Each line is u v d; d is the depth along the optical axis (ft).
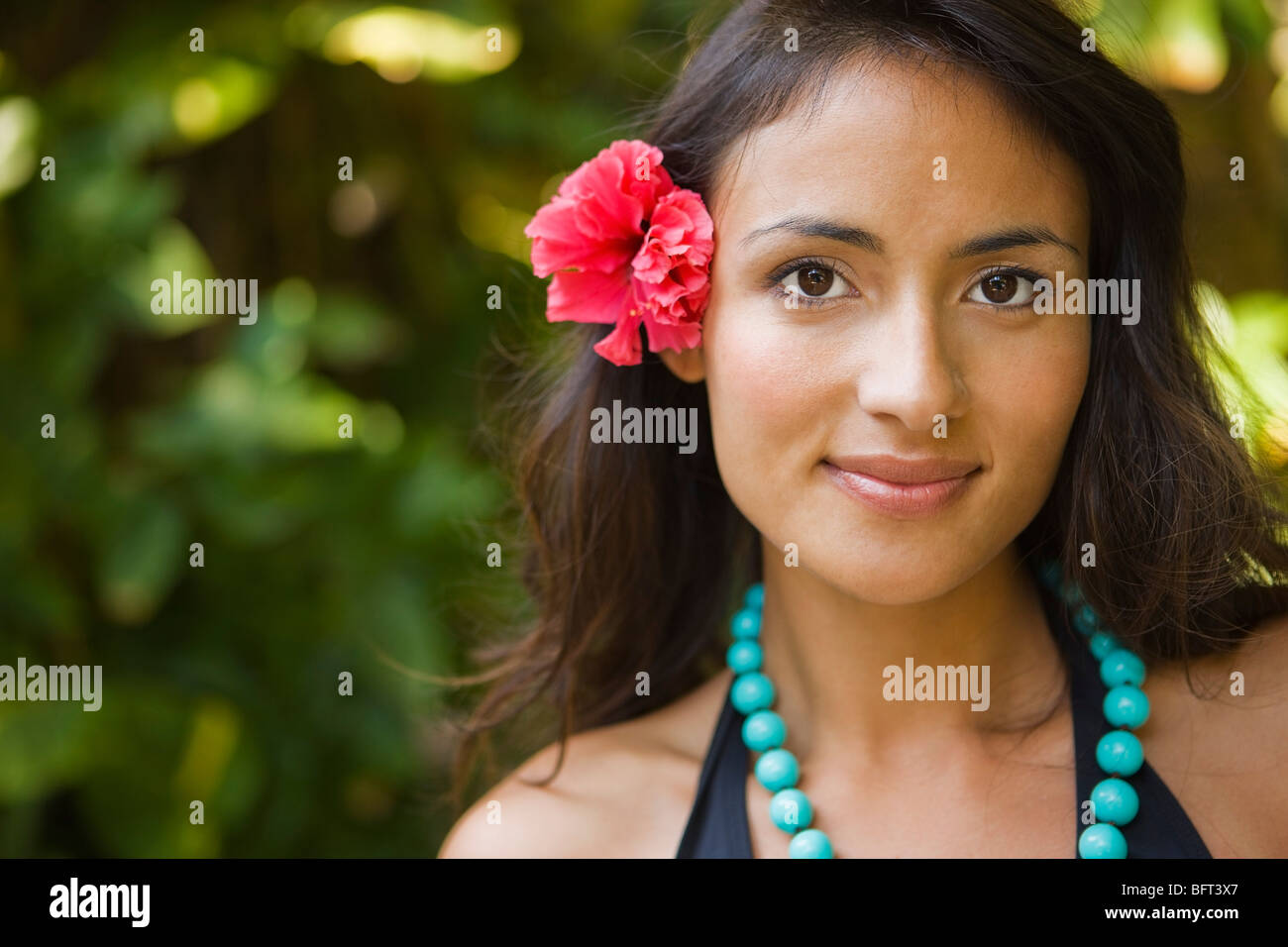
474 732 3.89
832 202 2.49
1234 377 3.38
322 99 5.63
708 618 3.58
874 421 2.50
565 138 5.40
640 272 2.74
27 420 4.94
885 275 2.51
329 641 5.21
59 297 4.96
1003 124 2.52
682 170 2.93
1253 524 3.03
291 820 5.21
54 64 5.44
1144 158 2.80
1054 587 3.01
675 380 3.29
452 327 5.72
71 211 4.85
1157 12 4.85
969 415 2.51
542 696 3.84
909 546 2.54
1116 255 2.84
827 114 2.52
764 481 2.65
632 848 3.02
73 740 4.81
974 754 2.82
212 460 4.91
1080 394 2.63
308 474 5.05
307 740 5.24
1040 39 2.59
